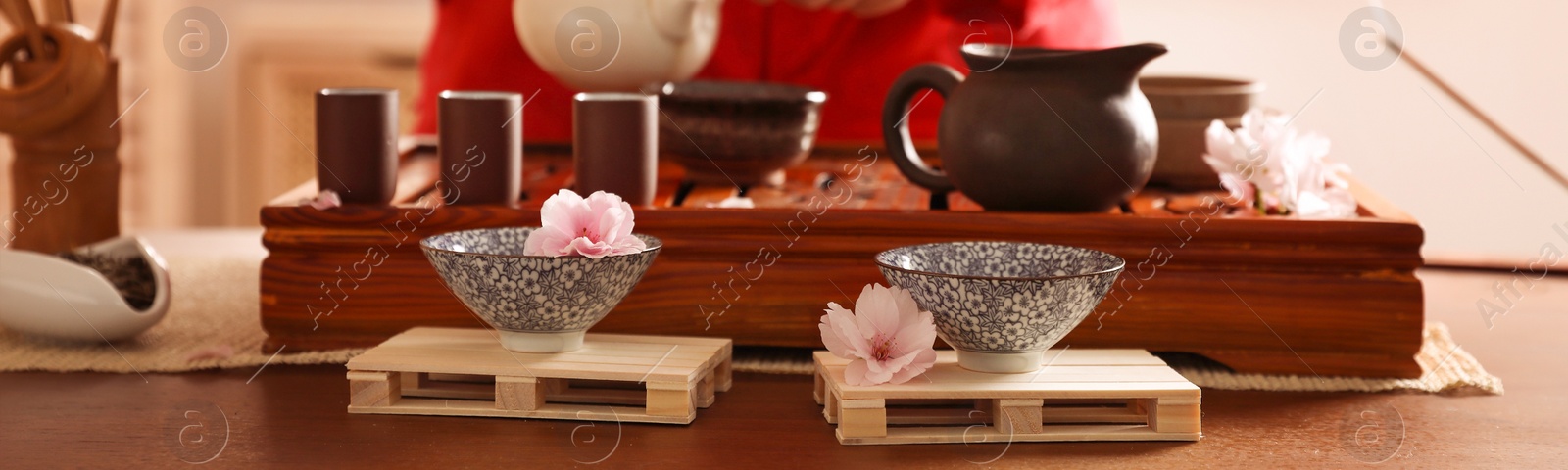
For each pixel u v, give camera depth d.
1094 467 0.79
